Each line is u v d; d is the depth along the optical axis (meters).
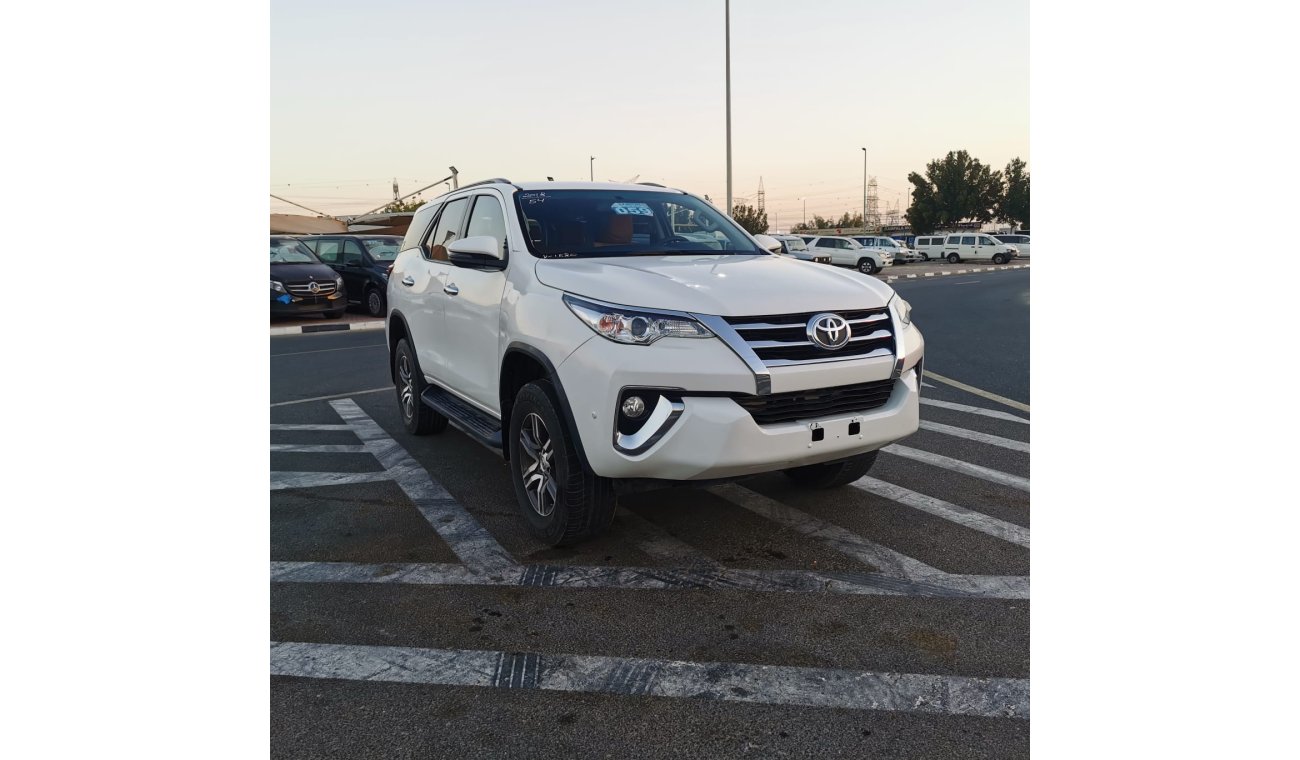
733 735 2.46
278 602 3.41
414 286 5.85
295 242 16.25
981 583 3.47
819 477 4.62
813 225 113.69
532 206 4.60
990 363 9.62
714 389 3.29
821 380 3.45
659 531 4.15
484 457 5.68
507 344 4.10
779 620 3.18
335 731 2.50
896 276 32.84
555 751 2.40
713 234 4.88
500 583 3.57
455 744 2.44
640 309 3.40
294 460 5.64
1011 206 64.88
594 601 3.38
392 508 4.61
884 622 3.15
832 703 2.62
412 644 3.04
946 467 5.18
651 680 2.77
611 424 3.39
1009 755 2.35
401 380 6.43
